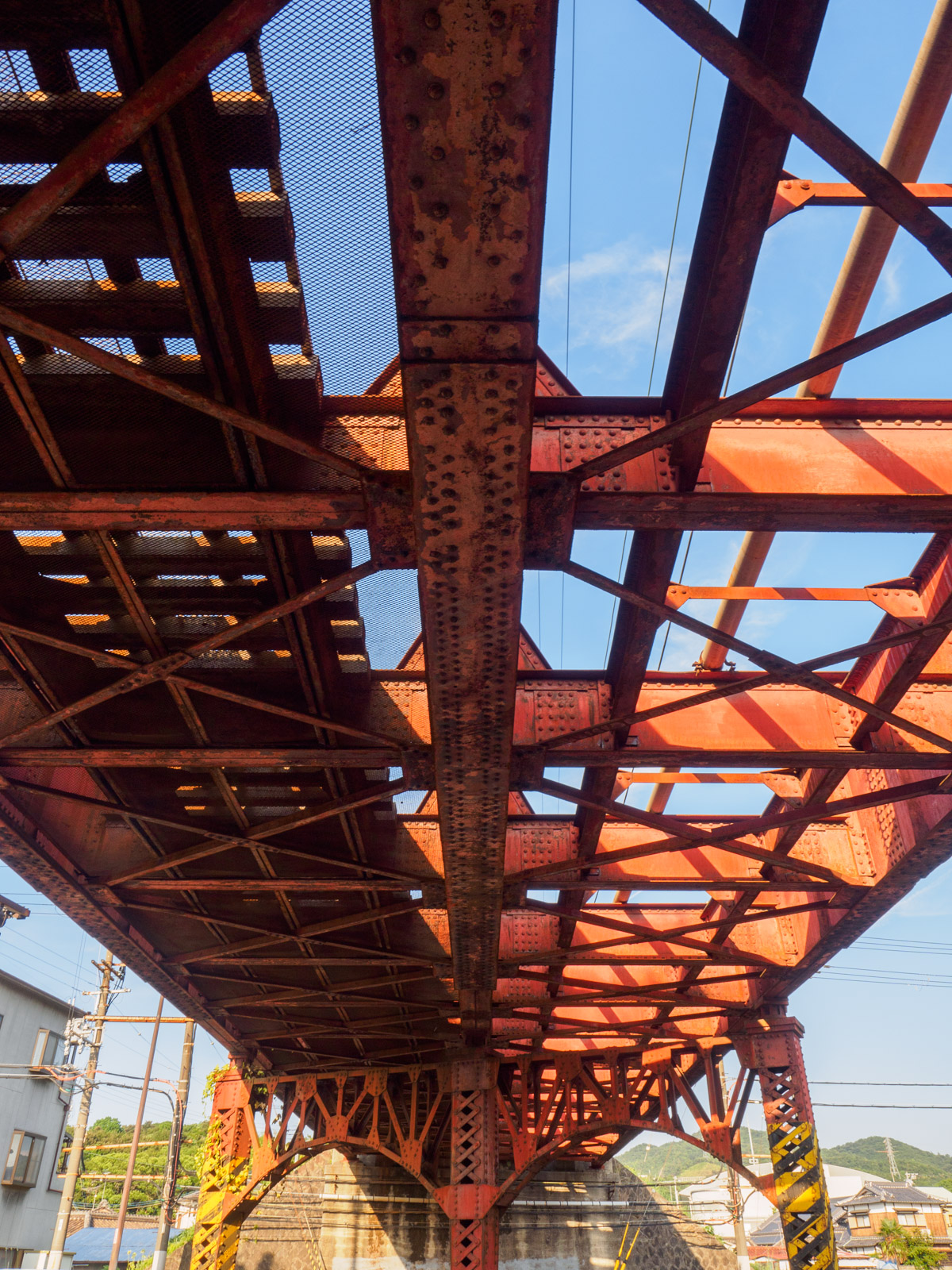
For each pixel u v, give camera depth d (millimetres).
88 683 12555
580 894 18328
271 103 6562
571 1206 37500
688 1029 24766
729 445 9844
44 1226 44156
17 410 8500
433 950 19875
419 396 6504
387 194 5305
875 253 9438
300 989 22156
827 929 18406
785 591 11328
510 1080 27531
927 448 9961
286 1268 34250
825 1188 20969
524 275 5723
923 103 8578
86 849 16938
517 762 12461
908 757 12953
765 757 13000
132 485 9320
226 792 14656
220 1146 28219
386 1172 35750
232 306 7812
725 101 6555
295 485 9078
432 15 4594
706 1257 37312
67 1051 43156
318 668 12031
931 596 11250
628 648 11500
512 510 7641
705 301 7668
